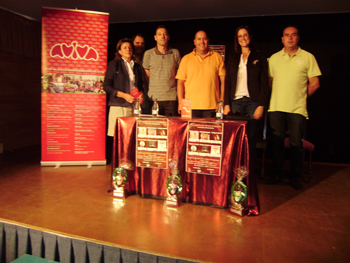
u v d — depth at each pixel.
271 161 4.41
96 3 4.10
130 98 3.18
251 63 2.90
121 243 1.68
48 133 3.49
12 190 2.64
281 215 2.19
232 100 3.06
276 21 4.41
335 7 4.02
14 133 4.78
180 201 2.37
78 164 3.59
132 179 2.57
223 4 4.06
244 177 2.14
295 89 2.83
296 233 1.88
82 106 3.51
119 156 2.52
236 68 2.98
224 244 1.71
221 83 3.21
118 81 3.38
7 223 1.93
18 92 4.80
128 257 1.63
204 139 2.26
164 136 2.39
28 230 1.87
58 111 3.47
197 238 1.77
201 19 4.69
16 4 4.20
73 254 1.76
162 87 3.41
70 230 1.84
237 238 1.79
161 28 3.32
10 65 4.59
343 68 4.18
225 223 2.01
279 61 2.92
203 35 3.00
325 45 4.23
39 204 2.29
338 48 4.18
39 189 2.68
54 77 3.41
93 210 2.19
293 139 2.89
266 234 1.86
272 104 2.97
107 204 2.33
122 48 3.38
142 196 2.49
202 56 3.08
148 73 3.67
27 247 1.88
